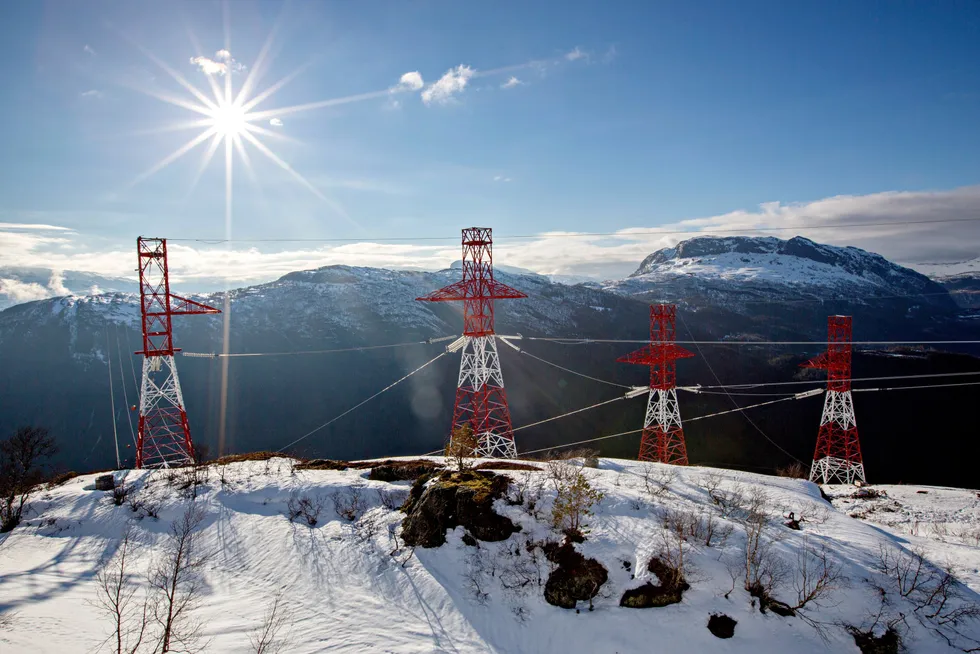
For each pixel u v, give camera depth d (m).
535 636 26.75
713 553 29.34
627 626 26.33
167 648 23.62
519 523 32.41
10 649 22.66
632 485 38.75
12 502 39.62
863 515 45.88
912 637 25.44
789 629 25.69
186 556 31.89
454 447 40.72
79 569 31.89
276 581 31.14
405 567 31.17
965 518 44.28
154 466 48.59
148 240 53.22
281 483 40.25
